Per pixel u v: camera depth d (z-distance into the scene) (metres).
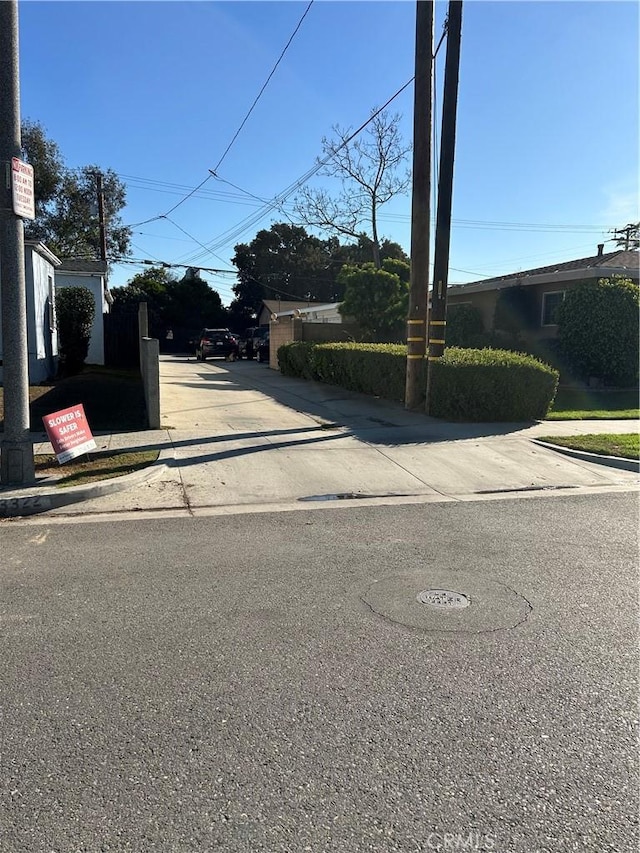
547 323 20.19
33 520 6.55
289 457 9.26
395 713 3.12
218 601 4.46
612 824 2.41
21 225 7.18
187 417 12.38
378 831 2.37
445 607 4.38
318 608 4.34
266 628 4.04
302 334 23.83
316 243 64.19
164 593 4.61
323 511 6.97
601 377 17.19
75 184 40.22
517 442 10.36
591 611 4.34
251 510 6.99
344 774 2.67
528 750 2.85
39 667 3.55
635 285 17.52
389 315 22.83
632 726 3.04
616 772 2.70
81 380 15.65
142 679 3.42
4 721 3.04
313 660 3.63
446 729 2.99
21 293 7.20
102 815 2.44
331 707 3.16
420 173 12.12
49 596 4.55
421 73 11.80
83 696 3.26
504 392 12.09
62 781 2.62
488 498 7.59
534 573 5.07
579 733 2.98
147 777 2.65
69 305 18.81
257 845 2.30
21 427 7.34
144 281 58.69
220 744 2.87
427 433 10.97
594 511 7.01
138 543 5.80
